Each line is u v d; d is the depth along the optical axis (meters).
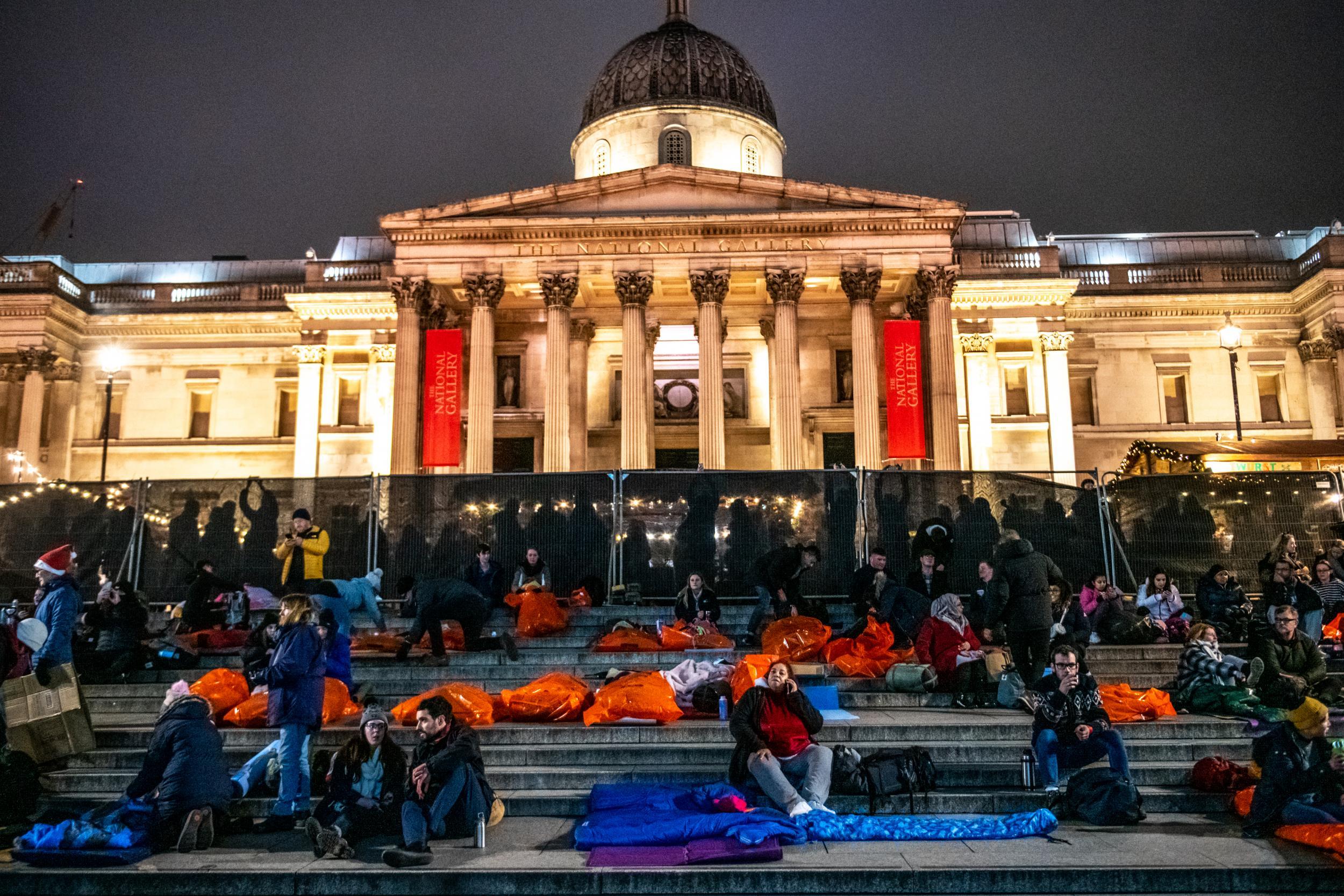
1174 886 9.84
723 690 15.16
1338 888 9.79
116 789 13.33
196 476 52.22
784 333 41.88
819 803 11.77
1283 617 15.21
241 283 55.09
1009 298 49.34
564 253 42.78
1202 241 58.53
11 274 51.53
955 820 11.34
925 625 16.73
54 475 51.69
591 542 23.55
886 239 42.66
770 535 23.27
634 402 41.25
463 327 48.22
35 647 13.54
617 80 54.84
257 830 11.98
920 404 40.19
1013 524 23.55
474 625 18.66
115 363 35.72
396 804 11.51
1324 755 11.03
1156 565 23.72
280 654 12.22
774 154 55.56
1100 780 11.91
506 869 10.15
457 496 23.95
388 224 42.97
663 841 10.92
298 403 51.50
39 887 10.20
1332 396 50.50
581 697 15.00
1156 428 51.25
